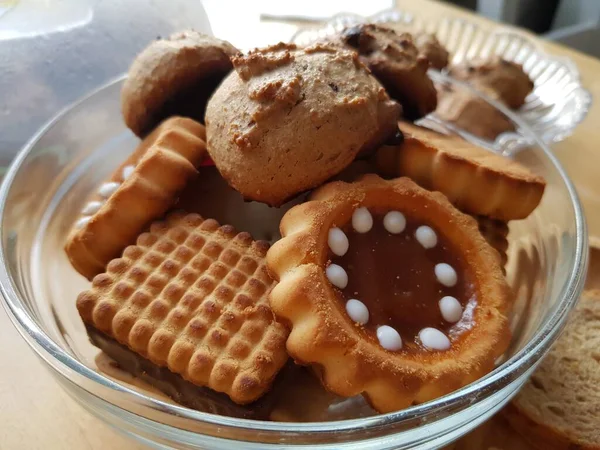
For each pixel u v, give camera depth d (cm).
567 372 13
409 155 12
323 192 11
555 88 22
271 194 11
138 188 12
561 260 12
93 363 11
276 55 11
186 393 10
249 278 11
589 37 34
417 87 14
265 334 10
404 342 10
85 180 15
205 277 11
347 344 9
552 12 38
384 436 8
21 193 13
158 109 14
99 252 12
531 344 9
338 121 11
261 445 8
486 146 15
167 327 10
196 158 13
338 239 10
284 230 11
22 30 17
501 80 20
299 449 8
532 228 14
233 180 11
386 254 11
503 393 9
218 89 12
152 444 10
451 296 11
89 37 18
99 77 18
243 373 10
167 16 19
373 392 9
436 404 8
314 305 10
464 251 11
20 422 12
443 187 12
